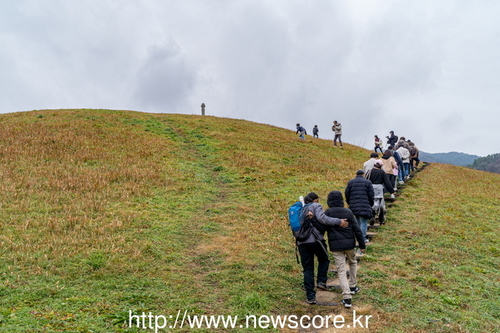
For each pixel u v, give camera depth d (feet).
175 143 77.20
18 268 24.91
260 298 22.47
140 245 30.53
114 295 22.00
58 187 44.29
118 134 76.59
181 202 44.04
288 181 56.80
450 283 26.53
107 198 42.50
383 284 25.66
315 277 27.48
